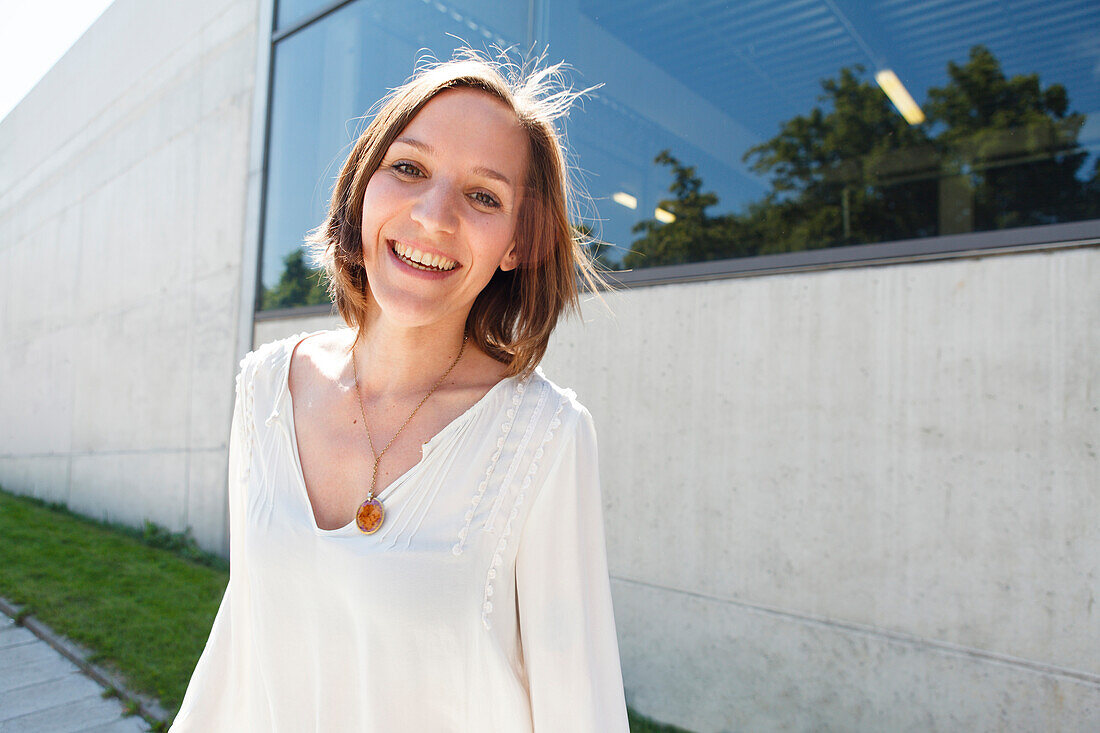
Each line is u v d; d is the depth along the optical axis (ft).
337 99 15.35
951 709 7.22
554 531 3.01
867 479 7.86
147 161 21.63
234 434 3.63
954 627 7.25
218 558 16.83
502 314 3.42
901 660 7.54
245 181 17.70
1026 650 6.85
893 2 8.23
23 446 28.14
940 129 7.89
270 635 3.14
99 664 10.93
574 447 3.06
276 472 3.30
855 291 8.06
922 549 7.48
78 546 17.87
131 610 13.06
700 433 9.15
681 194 9.86
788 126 9.01
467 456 3.02
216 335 18.16
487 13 12.19
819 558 8.14
